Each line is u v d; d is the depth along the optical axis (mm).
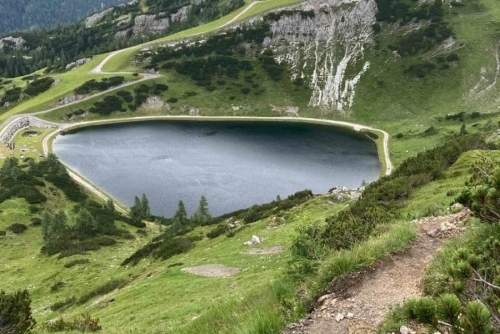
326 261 11516
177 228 74062
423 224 14961
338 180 121938
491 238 8688
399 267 11172
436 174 42000
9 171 113000
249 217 60688
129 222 95125
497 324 4871
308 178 123000
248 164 134375
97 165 134750
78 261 64500
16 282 61344
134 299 34625
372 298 9773
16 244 79875
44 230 82438
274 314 9797
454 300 4883
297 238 12781
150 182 121062
